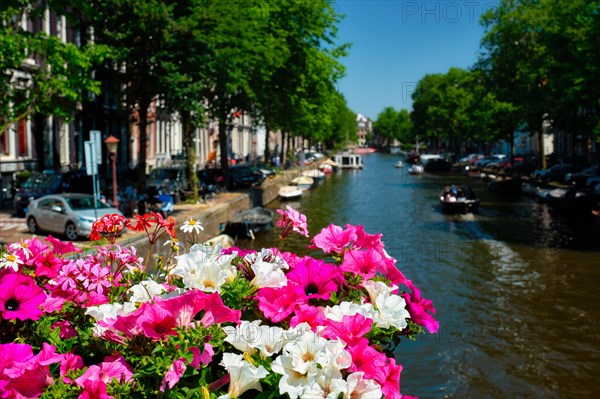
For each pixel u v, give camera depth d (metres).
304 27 35.88
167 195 24.89
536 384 10.08
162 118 52.12
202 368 2.64
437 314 14.15
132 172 39.50
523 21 45.03
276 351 2.71
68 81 16.78
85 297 3.34
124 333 2.70
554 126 42.38
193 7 24.97
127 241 15.52
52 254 3.52
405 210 37.22
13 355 2.63
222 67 25.44
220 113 35.56
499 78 48.62
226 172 38.22
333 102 47.97
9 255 3.27
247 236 26.41
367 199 44.56
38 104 16.98
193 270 3.03
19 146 31.77
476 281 17.52
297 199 45.19
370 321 2.83
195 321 2.69
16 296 2.95
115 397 2.47
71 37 33.84
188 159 30.52
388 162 113.88
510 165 57.84
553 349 11.73
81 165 37.69
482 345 11.89
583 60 32.44
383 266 3.43
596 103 33.31
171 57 24.12
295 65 36.25
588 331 12.81
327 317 2.98
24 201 24.59
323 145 143.12
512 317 13.89
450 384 10.05
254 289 3.05
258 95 35.22
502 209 36.53
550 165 56.91
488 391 9.82
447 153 102.44
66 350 2.93
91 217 18.91
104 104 40.25
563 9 36.44
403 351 11.48
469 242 24.64
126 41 24.25
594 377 10.41
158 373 2.48
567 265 19.62
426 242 24.91
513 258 20.86
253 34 26.77
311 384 2.46
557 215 33.38
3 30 15.54
